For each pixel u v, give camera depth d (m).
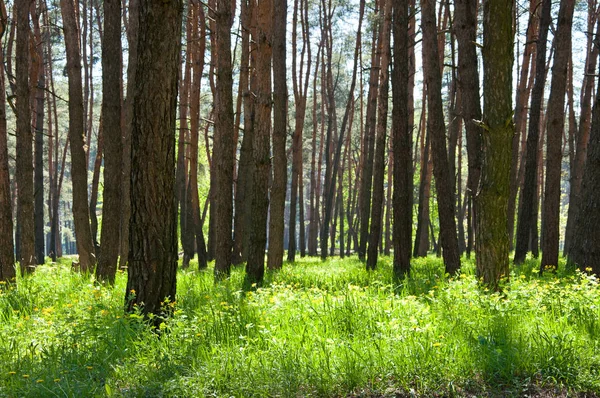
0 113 11.44
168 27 7.01
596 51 21.23
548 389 5.09
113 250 12.03
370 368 5.23
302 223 33.62
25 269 13.39
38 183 26.67
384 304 7.29
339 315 6.80
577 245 12.05
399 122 13.91
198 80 21.98
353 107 39.94
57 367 5.43
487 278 8.81
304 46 31.14
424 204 29.45
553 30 22.94
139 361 5.50
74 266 14.91
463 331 6.20
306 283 11.49
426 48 13.42
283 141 16.06
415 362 5.31
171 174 7.30
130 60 15.02
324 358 5.43
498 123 8.55
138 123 7.13
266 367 5.22
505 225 8.84
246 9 18.58
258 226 11.95
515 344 5.73
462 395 4.97
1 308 8.38
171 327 6.66
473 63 13.16
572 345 5.72
